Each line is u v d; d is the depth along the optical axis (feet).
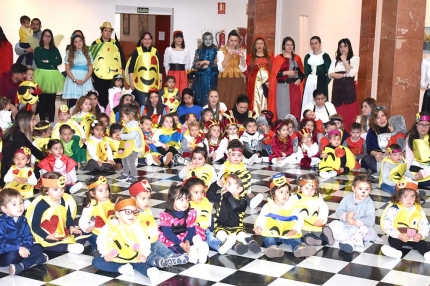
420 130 25.00
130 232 15.42
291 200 17.43
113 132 27.22
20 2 50.01
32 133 23.17
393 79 32.53
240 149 21.85
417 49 32.27
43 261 16.03
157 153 28.68
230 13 53.42
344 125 33.63
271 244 17.08
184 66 36.27
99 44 37.22
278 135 29.58
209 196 18.83
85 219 17.02
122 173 25.76
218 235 17.20
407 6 31.94
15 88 34.32
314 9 42.63
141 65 34.96
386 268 16.30
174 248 16.47
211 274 15.57
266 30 40.63
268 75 34.88
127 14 55.88
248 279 15.31
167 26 54.44
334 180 26.35
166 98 33.09
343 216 17.97
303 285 15.03
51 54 37.01
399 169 24.11
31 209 16.70
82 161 27.43
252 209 21.36
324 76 34.47
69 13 51.42
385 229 17.47
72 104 36.73
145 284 14.88
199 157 22.03
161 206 21.39
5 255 15.43
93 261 15.76
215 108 31.14
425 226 17.38
